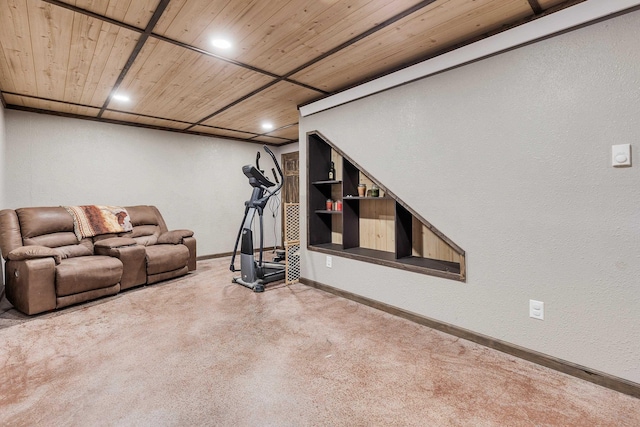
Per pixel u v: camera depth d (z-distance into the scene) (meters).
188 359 2.10
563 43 1.88
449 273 2.47
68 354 2.17
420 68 2.56
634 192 1.67
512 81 2.10
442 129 2.49
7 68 2.78
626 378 1.72
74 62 2.68
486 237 2.25
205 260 5.62
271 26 2.15
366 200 3.69
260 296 3.48
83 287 3.16
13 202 3.87
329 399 1.67
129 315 2.92
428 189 2.60
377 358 2.11
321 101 3.53
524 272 2.08
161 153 5.15
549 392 1.73
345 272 3.40
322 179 3.98
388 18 2.06
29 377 1.89
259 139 6.20
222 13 1.99
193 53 2.54
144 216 4.54
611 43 1.72
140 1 1.86
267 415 1.55
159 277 4.02
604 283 1.78
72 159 4.31
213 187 5.79
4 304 3.19
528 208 2.05
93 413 1.57
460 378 1.87
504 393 1.72
